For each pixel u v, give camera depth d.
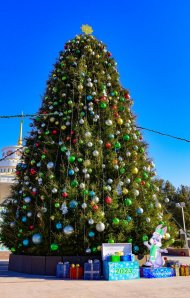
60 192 10.06
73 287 7.21
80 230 9.58
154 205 11.21
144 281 8.27
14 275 9.44
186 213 36.47
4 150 28.77
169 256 20.55
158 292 6.61
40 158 11.42
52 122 12.01
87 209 9.74
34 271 9.74
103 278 8.70
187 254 20.73
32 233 9.90
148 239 10.35
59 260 9.52
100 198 10.20
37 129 12.33
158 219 10.95
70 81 12.54
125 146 11.69
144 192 11.13
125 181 10.66
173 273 9.41
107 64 13.59
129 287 7.24
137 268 8.95
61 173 10.51
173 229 11.48
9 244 11.11
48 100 12.59
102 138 11.39
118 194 10.32
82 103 11.83
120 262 8.72
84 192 9.93
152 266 9.37
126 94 13.32
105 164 10.86
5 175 23.69
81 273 8.79
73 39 14.18
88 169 10.48
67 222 9.58
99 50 14.03
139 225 10.41
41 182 10.47
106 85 12.79
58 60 13.79
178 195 40.50
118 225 9.84
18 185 11.71
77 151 10.84
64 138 11.36
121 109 12.42
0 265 13.21
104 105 11.75
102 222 9.58
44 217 9.88
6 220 11.19
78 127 11.28
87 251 9.27
